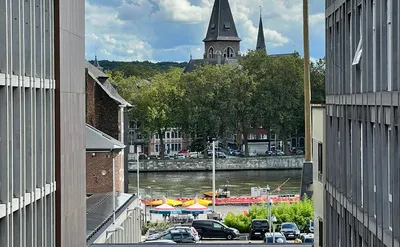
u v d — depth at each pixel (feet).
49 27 105.40
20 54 90.17
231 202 425.69
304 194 302.04
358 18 91.71
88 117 333.42
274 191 485.15
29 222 94.58
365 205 86.84
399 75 69.31
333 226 114.52
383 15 75.87
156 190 543.39
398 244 70.74
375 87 80.02
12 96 87.92
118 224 210.79
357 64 90.89
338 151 109.70
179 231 263.08
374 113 80.64
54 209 107.34
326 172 121.90
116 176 292.20
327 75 118.32
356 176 93.45
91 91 333.42
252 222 284.20
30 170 94.58
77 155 121.90
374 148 82.23
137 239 263.08
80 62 124.67
